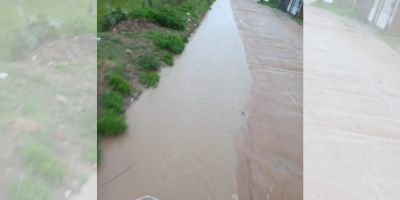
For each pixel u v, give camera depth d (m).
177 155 3.50
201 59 6.49
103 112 3.55
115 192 2.83
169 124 3.98
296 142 4.21
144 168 3.19
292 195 3.29
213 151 3.73
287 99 5.50
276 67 7.09
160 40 6.29
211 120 4.34
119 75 4.41
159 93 4.63
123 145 3.39
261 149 3.96
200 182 3.23
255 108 4.98
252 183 3.37
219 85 5.48
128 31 6.29
